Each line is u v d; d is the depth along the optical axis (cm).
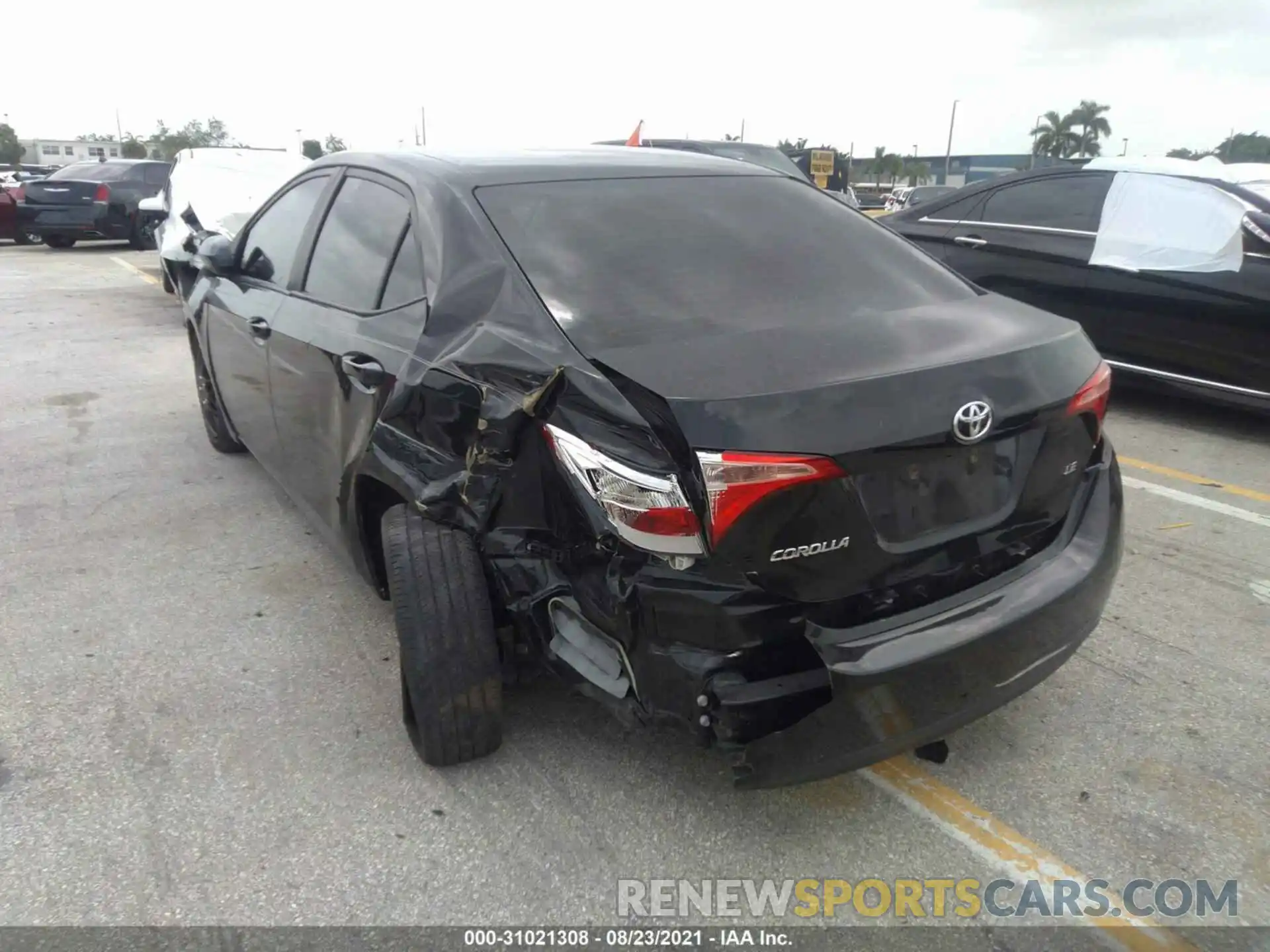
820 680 215
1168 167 598
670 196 300
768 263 276
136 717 301
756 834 252
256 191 978
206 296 463
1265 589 379
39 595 381
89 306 1090
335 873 239
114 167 1747
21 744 288
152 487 499
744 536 201
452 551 255
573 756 280
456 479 246
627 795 265
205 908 228
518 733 289
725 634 208
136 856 244
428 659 255
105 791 267
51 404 664
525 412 225
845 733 214
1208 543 422
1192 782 270
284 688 317
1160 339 577
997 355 228
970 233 672
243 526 449
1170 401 657
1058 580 239
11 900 230
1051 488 246
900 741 221
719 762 278
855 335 236
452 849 247
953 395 216
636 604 212
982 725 295
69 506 473
